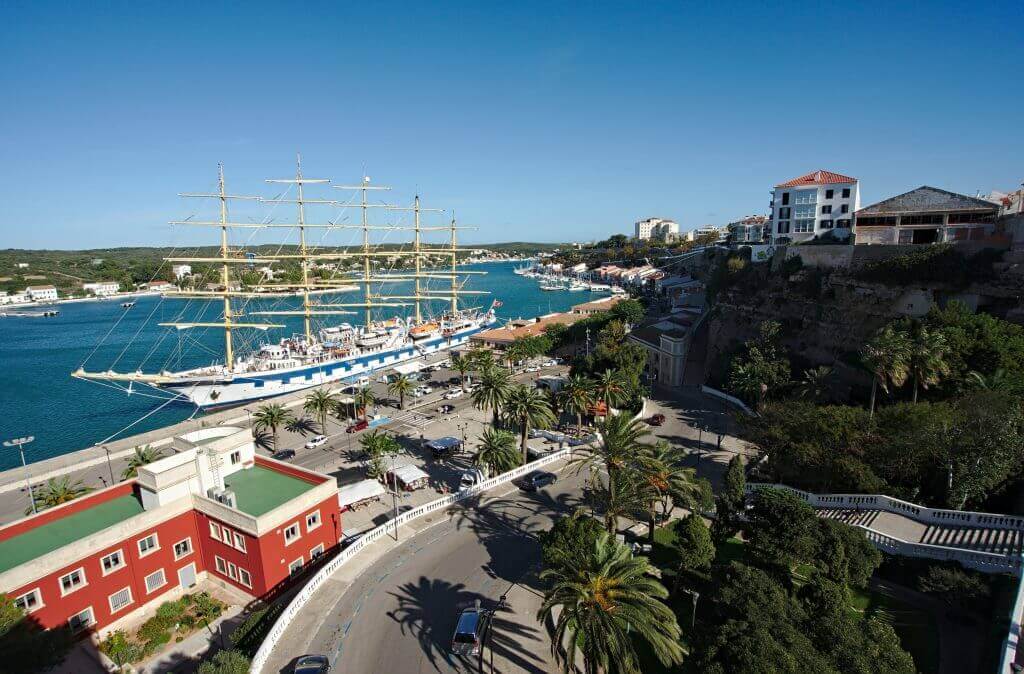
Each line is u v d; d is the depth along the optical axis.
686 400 89.69
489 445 62.09
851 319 79.75
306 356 122.25
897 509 45.91
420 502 60.59
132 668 37.53
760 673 26.22
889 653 28.53
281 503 45.91
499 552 46.28
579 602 27.81
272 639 34.75
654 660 34.69
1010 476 44.94
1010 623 30.88
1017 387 51.78
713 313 114.19
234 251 123.62
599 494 45.59
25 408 114.06
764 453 56.38
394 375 115.31
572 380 75.81
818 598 34.59
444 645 35.03
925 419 47.72
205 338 191.12
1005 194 111.69
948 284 70.38
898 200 91.56
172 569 44.91
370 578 42.44
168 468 44.47
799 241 106.44
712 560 42.47
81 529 42.53
